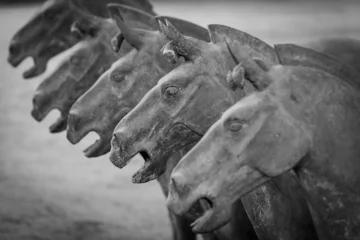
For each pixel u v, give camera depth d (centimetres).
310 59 412
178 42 468
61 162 1218
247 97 409
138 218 915
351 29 2702
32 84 1947
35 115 675
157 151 480
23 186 1047
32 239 801
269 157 397
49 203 962
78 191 1038
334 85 408
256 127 398
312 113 401
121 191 1051
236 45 409
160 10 3591
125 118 483
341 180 403
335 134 402
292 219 466
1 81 1992
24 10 3488
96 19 668
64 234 830
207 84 470
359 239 408
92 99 576
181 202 404
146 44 567
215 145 404
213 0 4300
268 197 467
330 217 409
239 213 545
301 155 398
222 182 401
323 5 3959
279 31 2658
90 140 1391
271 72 408
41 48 790
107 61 661
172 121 474
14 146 1330
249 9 3709
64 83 665
